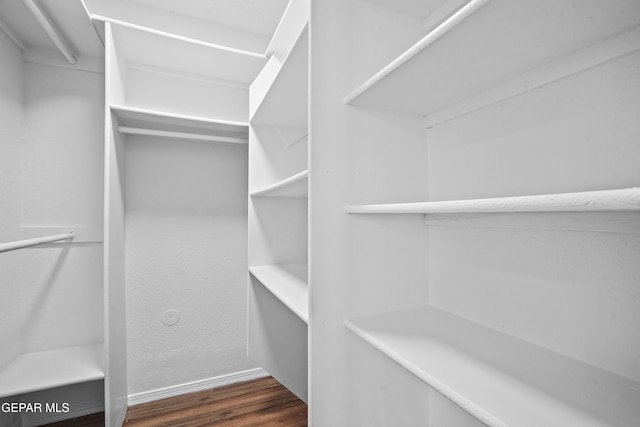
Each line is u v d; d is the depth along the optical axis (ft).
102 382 5.69
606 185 1.91
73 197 5.54
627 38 1.78
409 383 3.13
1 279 4.76
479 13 1.60
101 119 5.73
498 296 2.58
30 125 5.26
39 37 4.97
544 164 2.24
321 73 2.80
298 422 5.37
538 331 2.28
